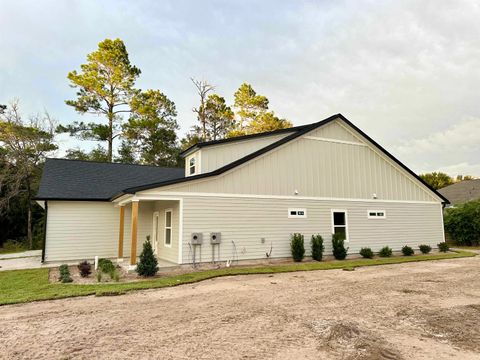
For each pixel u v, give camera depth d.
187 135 33.94
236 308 6.12
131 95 28.61
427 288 7.96
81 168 16.95
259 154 12.70
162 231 13.52
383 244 15.23
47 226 13.61
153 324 5.17
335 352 4.03
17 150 23.91
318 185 13.98
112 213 14.76
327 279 9.26
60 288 8.12
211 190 11.72
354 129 15.20
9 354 4.04
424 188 17.05
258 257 12.26
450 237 21.52
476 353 4.03
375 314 5.73
